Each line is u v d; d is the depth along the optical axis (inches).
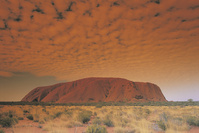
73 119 466.9
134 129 316.5
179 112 754.2
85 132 279.9
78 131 314.0
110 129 345.7
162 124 326.3
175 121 361.7
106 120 400.8
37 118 515.2
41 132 303.9
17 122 437.4
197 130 323.0
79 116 473.1
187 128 321.7
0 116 561.3
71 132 303.9
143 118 491.5
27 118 589.6
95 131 265.1
